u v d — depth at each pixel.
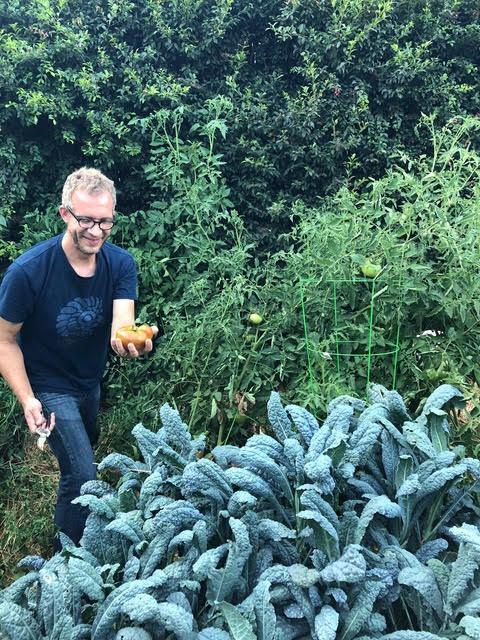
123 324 2.43
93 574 1.84
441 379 2.77
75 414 2.47
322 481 1.92
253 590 1.83
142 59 3.81
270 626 1.70
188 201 3.61
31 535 2.81
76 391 2.54
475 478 2.20
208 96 4.01
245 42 4.02
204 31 3.89
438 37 4.02
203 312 3.27
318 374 3.04
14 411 3.38
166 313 3.42
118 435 3.33
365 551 1.91
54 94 3.63
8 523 2.88
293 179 4.11
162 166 3.65
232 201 4.07
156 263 3.61
